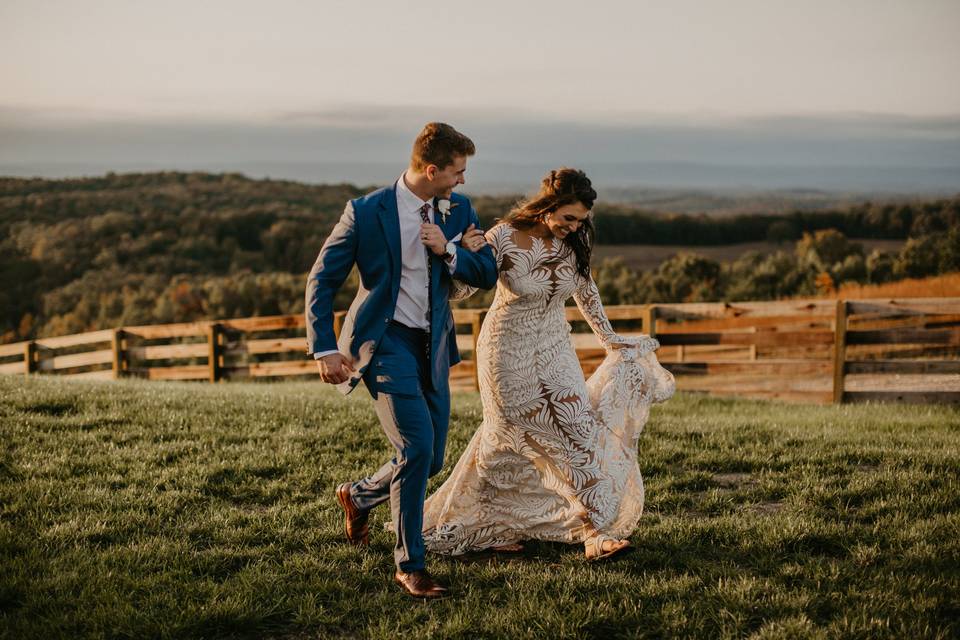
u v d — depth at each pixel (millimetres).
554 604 3322
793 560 3775
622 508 4023
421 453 3469
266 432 6066
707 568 3680
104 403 7008
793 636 3016
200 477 4938
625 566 3744
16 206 77625
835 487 4773
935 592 3334
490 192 195500
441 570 3768
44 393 7371
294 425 6312
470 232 3621
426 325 3574
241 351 12977
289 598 3424
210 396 7770
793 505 4496
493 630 3154
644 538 4078
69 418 6363
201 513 4383
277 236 66812
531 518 3998
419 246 3516
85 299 49188
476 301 30766
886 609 3203
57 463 5117
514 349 3777
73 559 3715
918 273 31125
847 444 5895
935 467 5129
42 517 4203
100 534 4020
